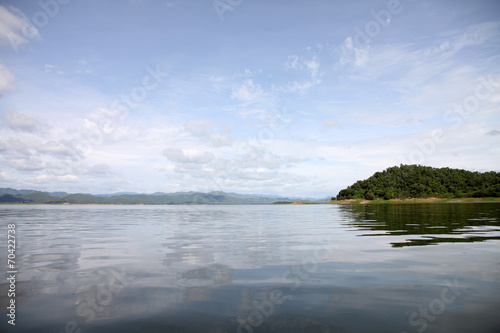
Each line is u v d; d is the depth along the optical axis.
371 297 6.24
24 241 15.13
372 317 5.21
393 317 5.20
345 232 18.59
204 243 14.23
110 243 14.34
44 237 16.92
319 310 5.54
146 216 45.22
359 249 12.05
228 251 11.84
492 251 11.40
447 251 11.42
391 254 10.90
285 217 40.50
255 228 22.80
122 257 10.61
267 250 12.05
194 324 4.96
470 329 4.73
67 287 7.00
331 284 7.18
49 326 4.89
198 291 6.69
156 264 9.42
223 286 7.05
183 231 20.53
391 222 26.02
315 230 20.44
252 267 8.98
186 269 8.74
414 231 18.38
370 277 7.77
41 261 9.91
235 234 18.39
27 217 39.91
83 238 16.41
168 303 5.94
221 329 4.75
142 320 5.12
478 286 6.94
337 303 5.90
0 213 53.47
